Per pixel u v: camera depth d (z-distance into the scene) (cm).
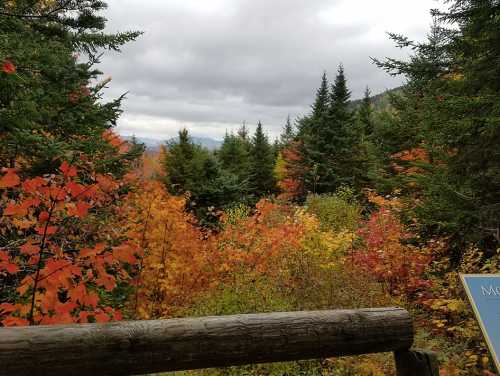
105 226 599
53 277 319
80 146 584
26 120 475
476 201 624
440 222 644
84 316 328
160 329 218
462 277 365
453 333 670
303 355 250
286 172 2844
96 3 563
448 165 675
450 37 725
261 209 1026
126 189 781
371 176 1535
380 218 1013
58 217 430
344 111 2694
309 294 778
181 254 971
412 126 1282
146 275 901
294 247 822
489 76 621
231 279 872
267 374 650
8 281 489
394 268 856
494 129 564
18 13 524
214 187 1892
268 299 761
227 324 231
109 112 644
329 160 2581
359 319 265
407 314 281
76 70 581
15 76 434
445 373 550
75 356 200
